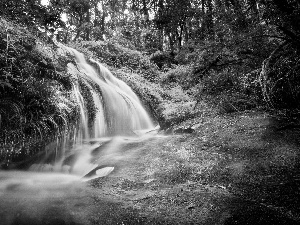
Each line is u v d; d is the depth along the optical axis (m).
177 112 7.93
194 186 3.07
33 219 2.44
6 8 4.96
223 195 2.72
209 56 4.49
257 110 5.47
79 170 4.47
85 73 8.94
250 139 4.16
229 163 3.55
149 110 10.55
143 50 20.56
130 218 2.39
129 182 3.37
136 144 5.39
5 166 4.06
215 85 5.10
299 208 2.27
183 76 5.76
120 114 8.46
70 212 2.56
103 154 4.91
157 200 2.75
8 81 4.07
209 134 4.99
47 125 4.74
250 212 2.29
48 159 4.80
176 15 7.44
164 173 3.56
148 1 12.13
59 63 6.25
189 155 4.14
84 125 6.32
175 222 2.27
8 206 2.74
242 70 4.54
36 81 4.84
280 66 3.87
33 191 3.24
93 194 3.04
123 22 22.05
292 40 3.28
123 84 11.15
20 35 4.96
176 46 18.42
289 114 4.52
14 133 4.12
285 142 3.75
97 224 2.31
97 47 14.78
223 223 2.17
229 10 4.01
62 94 5.61
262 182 2.89
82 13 18.27
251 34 3.66
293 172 2.98
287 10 3.11
